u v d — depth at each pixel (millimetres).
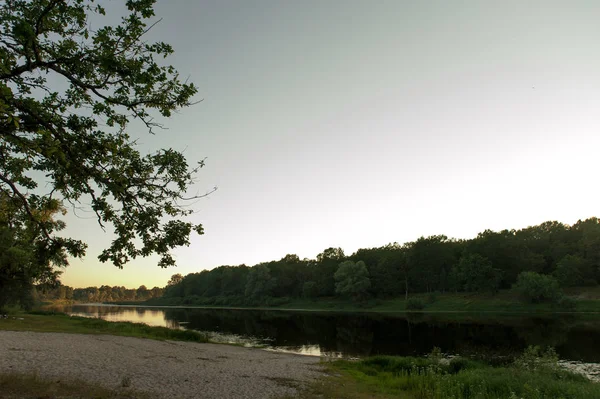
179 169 11023
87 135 10094
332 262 125312
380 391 15430
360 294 101875
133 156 11039
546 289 71250
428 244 103188
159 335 35625
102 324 41156
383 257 111625
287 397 13273
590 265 81688
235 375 17500
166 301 171375
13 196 10805
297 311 103625
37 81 9695
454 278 94688
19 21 8078
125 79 9312
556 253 92875
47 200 10953
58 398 9914
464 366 21344
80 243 11172
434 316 69688
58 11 8992
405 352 31234
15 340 23328
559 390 13945
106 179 9859
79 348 22297
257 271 129000
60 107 10047
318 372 19812
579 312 66250
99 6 9172
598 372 21766
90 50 9203
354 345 35656
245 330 50688
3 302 41719
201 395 13016
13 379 11422
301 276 131625
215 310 117188
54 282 41219
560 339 35656
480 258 86625
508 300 79625
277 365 21859
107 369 16391
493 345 33281
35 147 8859
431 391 14898
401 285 106062
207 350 27297
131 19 9289
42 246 10898
